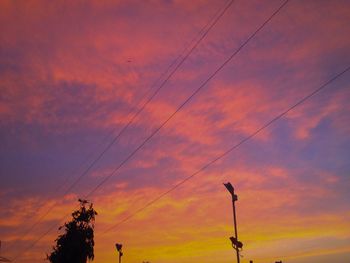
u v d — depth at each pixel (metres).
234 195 25.28
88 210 49.94
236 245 24.08
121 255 38.06
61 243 48.16
